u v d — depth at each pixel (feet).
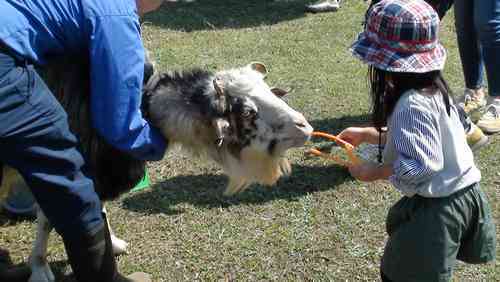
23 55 8.20
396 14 8.08
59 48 8.66
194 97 9.74
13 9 8.18
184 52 22.82
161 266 11.92
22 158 8.37
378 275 11.64
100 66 8.43
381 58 8.20
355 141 10.05
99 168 10.05
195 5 28.94
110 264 9.55
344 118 17.95
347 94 19.42
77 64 9.25
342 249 12.36
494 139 16.62
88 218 8.93
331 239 12.66
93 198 8.91
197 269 11.83
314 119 17.89
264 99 9.86
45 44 8.50
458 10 17.16
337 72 21.07
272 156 10.29
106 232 9.50
